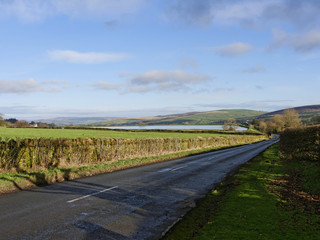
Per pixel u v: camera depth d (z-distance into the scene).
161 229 6.88
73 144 18.20
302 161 19.16
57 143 17.03
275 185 12.30
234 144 62.94
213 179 14.63
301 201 9.42
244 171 17.28
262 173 16.05
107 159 21.23
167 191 11.33
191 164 21.39
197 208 8.88
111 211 8.20
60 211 8.02
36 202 8.98
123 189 11.41
